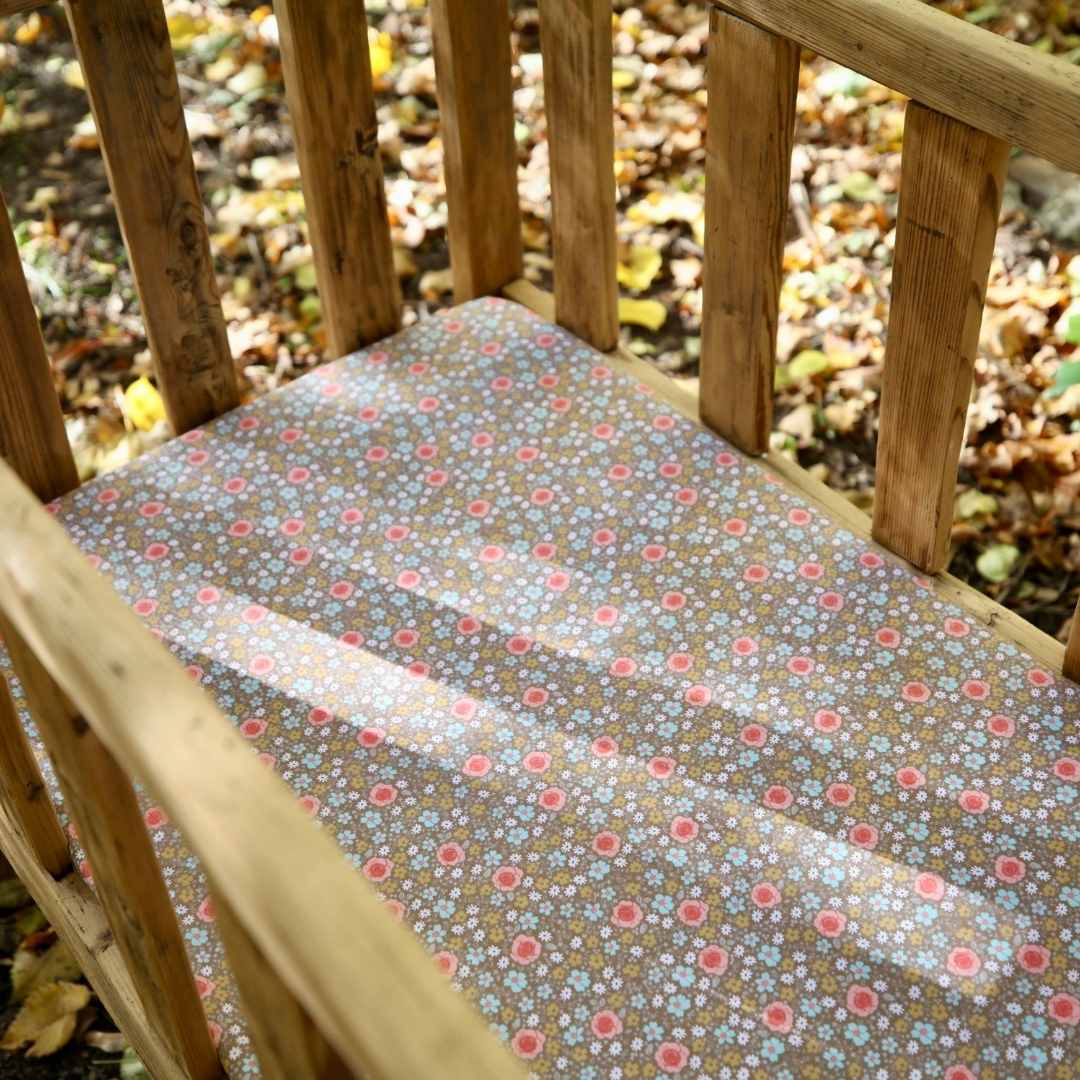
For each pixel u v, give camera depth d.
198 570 1.78
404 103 3.44
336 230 1.98
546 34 1.82
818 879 1.43
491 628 1.69
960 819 1.47
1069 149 1.30
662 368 2.86
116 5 1.64
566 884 1.43
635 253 3.09
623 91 3.50
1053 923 1.38
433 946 1.39
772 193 1.65
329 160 1.91
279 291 3.03
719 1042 1.31
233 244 3.12
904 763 1.52
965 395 1.58
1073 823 1.46
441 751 1.56
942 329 1.53
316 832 0.83
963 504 2.54
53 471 1.90
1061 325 2.80
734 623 1.67
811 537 1.77
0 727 1.38
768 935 1.38
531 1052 1.31
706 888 1.42
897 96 3.36
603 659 1.64
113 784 1.08
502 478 1.88
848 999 1.33
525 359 2.05
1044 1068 1.28
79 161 3.27
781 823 1.47
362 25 1.84
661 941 1.38
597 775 1.53
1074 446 2.61
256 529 1.82
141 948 1.22
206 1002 1.36
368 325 2.10
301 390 2.02
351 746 1.57
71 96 3.43
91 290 3.01
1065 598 2.41
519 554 1.78
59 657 0.96
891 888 1.42
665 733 1.56
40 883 1.59
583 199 1.93
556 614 1.70
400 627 1.69
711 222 1.73
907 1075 1.28
